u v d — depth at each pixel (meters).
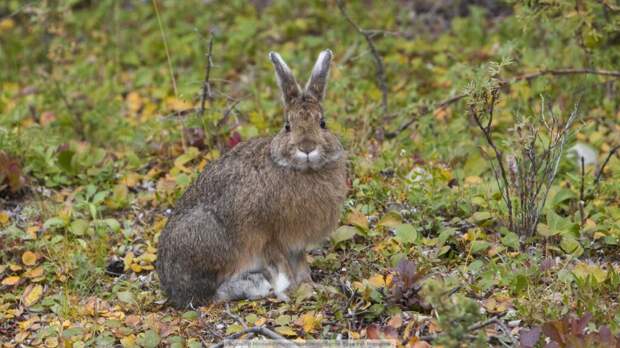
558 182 13.16
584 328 9.15
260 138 11.21
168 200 13.31
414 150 14.20
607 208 12.17
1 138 14.41
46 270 11.79
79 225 12.54
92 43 19.80
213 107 15.34
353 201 12.56
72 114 16.28
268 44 19.27
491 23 19.50
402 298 10.20
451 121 15.30
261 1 21.30
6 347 10.29
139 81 17.94
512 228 11.82
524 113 15.15
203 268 10.95
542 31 16.97
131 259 11.96
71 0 17.72
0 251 12.27
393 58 17.56
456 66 15.34
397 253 11.26
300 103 10.68
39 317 10.98
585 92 15.15
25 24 19.67
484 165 13.48
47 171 14.25
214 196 10.96
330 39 18.92
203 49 18.88
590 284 10.08
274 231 10.89
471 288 10.48
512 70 16.38
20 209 13.48
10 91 17.70
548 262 10.56
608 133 14.98
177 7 20.70
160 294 11.42
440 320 8.73
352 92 15.77
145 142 14.92
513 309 9.99
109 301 11.18
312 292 10.74
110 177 14.10
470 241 11.61
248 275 11.15
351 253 11.77
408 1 20.55
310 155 10.41
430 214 12.34
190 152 14.08
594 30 13.91
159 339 9.98
